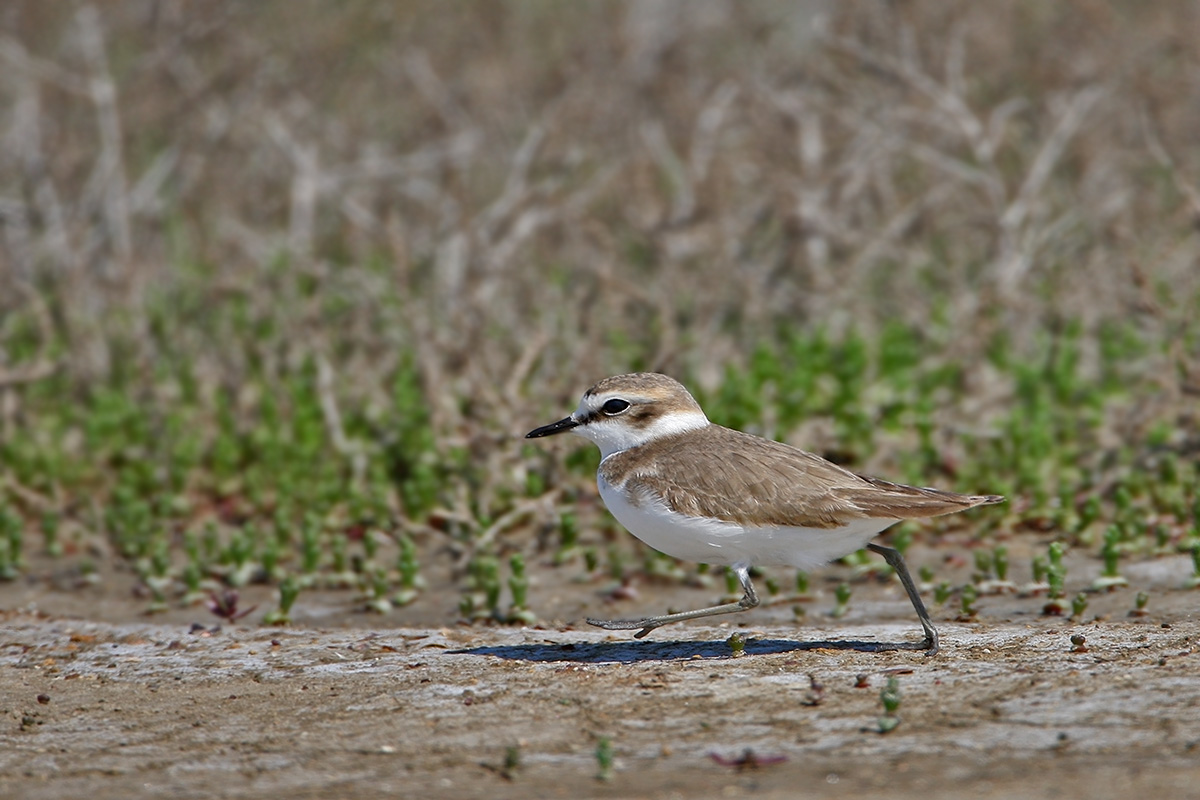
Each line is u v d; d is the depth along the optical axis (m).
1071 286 17.39
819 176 19.17
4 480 14.02
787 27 22.84
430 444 13.78
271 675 8.40
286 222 21.36
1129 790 6.11
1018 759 6.50
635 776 6.57
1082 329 16.52
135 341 16.98
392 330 16.38
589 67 22.39
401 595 10.84
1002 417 14.40
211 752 7.16
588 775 6.62
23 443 14.92
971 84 20.91
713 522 8.01
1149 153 19.34
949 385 15.30
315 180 20.11
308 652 8.88
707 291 17.50
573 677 8.02
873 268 19.28
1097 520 11.80
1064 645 8.20
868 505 7.87
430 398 14.08
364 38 23.20
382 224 19.50
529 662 8.42
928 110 20.30
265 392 15.53
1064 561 10.90
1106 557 10.05
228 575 11.56
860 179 19.16
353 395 15.27
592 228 18.20
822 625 9.53
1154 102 19.45
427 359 14.73
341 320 17.00
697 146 20.11
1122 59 20.17
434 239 19.50
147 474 14.20
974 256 19.23
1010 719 6.96
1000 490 11.84
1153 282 16.39
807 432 13.41
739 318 17.58
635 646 8.83
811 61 21.08
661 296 16.20
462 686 7.95
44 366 15.62
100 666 8.78
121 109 21.61
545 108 22.02
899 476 13.08
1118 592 9.92
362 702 7.78
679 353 15.43
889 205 19.81
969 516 12.02
